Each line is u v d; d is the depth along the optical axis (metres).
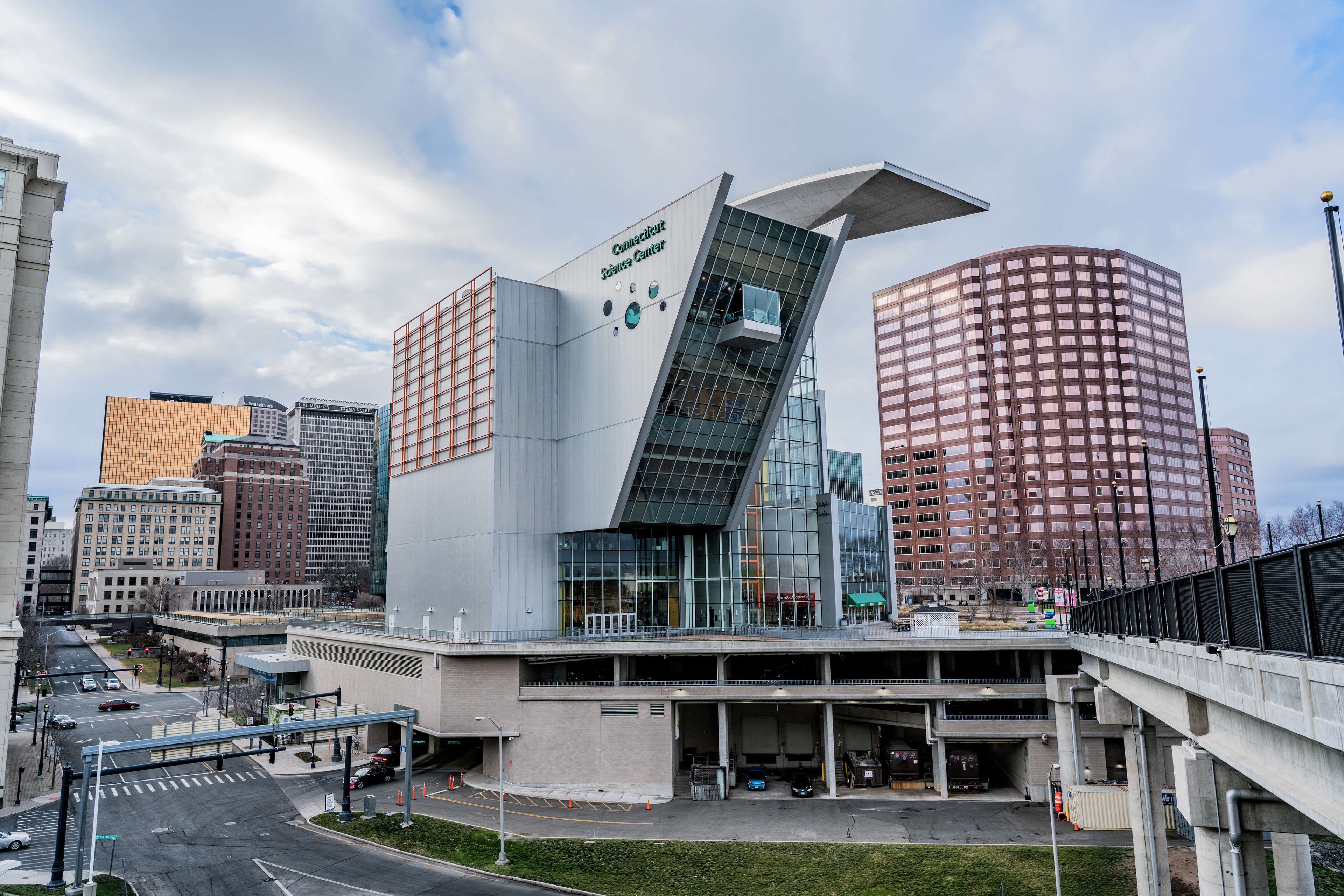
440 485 73.69
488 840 47.06
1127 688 35.94
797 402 78.44
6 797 57.22
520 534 66.94
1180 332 192.62
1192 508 183.50
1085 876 40.88
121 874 42.06
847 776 60.44
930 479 189.50
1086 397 178.75
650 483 65.12
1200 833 25.08
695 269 58.78
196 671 119.81
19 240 60.78
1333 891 40.53
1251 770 19.58
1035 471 177.62
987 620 87.69
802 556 75.81
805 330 67.56
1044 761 54.88
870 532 86.31
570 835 47.88
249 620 125.88
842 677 62.34
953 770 56.59
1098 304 182.25
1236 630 18.69
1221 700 19.95
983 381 183.38
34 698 102.44
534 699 59.38
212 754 50.47
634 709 58.44
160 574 196.50
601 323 66.81
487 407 67.81
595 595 68.50
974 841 46.00
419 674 63.66
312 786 60.56
